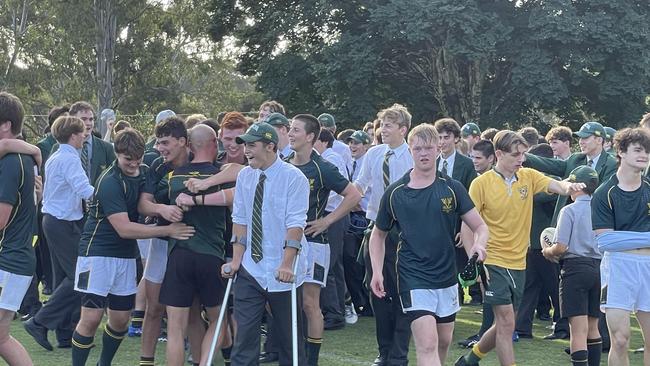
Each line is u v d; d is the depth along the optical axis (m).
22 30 45.72
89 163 9.06
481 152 8.79
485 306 7.92
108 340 6.86
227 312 6.64
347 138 13.43
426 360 5.70
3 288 5.97
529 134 11.14
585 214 7.12
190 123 8.69
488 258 6.97
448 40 30.11
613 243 6.23
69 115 8.21
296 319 6.05
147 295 6.79
